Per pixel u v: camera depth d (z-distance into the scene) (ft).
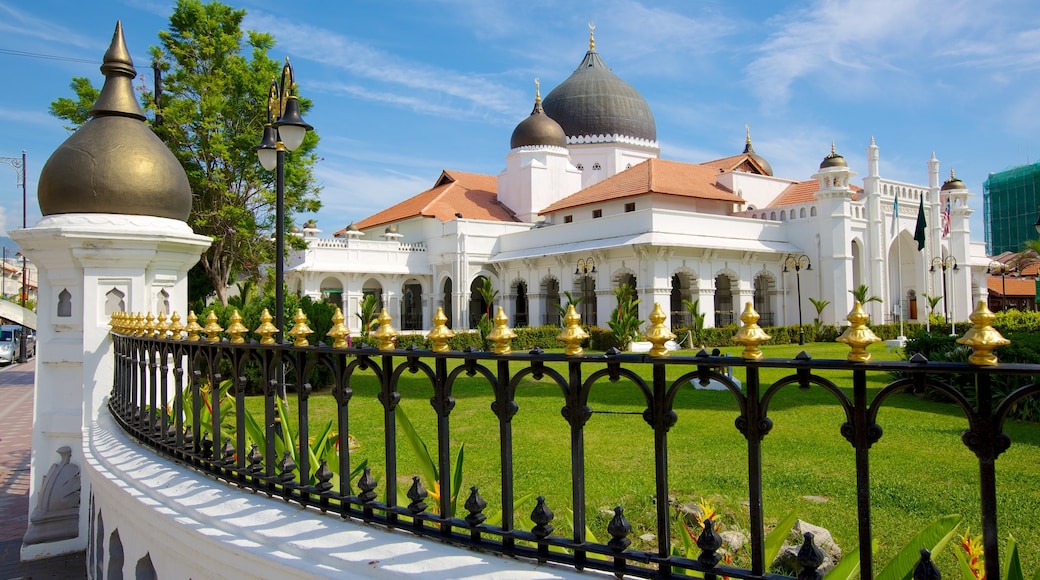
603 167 141.28
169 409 17.56
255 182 72.08
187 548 10.37
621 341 61.00
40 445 19.79
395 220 138.92
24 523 25.36
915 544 8.28
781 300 110.93
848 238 109.50
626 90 145.18
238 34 73.31
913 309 131.13
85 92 66.74
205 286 86.22
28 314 75.46
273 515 10.04
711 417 34.91
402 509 9.14
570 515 13.39
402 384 51.01
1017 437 29.25
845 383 47.75
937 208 129.08
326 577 8.21
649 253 97.25
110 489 13.29
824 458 25.44
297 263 119.65
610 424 33.47
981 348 5.48
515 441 29.63
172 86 68.39
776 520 18.22
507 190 140.97
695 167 126.72
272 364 11.03
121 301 18.40
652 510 18.98
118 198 18.25
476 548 8.45
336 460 15.37
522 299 132.26
